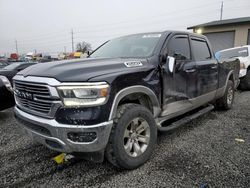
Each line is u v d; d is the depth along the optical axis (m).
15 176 2.84
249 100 7.07
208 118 5.11
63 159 3.21
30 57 35.44
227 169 2.87
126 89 2.73
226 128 4.42
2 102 5.16
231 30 20.39
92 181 2.70
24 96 2.83
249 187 2.50
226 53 9.62
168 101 3.45
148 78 3.06
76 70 2.64
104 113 2.49
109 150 2.71
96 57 3.79
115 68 2.82
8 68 7.11
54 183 2.68
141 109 2.92
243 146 3.56
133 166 2.88
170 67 3.26
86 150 2.50
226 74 5.45
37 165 3.11
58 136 2.48
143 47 3.62
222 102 5.53
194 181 2.63
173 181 2.64
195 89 4.07
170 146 3.59
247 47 9.13
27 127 2.88
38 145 3.76
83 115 2.41
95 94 2.45
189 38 4.23
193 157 3.21
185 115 4.29
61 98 2.44
